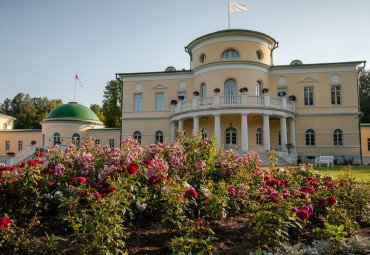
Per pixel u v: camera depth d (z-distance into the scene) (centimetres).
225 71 2614
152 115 3028
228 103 2350
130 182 499
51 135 3634
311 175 771
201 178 652
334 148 2647
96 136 3622
